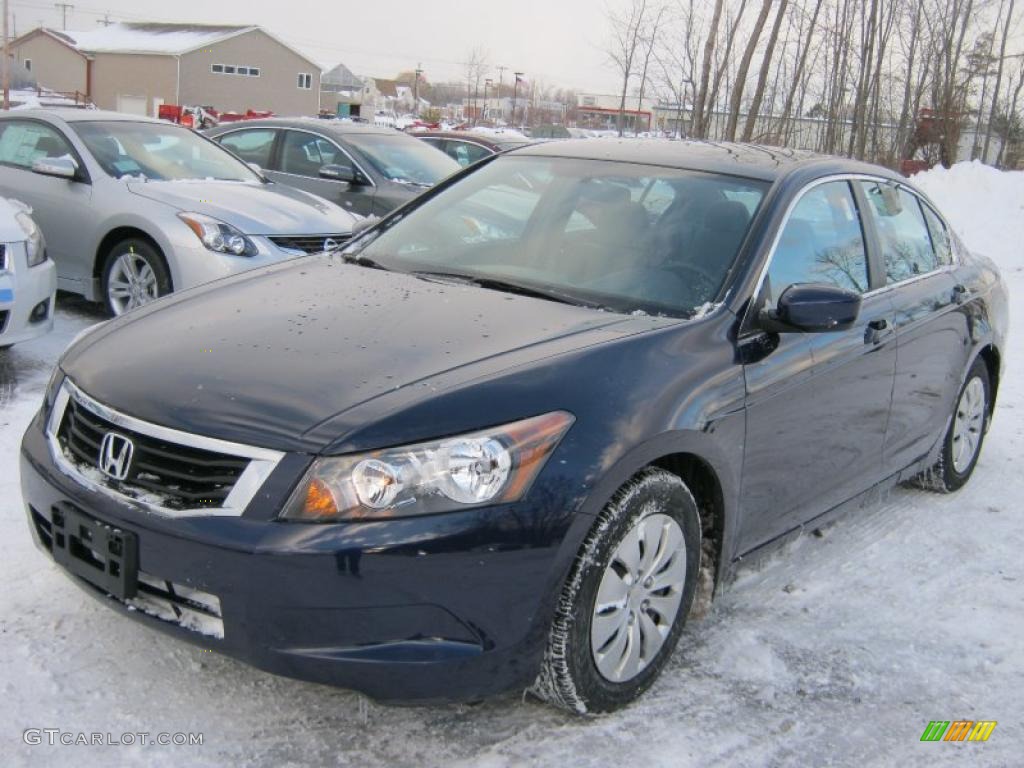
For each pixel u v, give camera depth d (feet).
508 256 12.82
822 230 13.12
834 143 66.95
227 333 10.43
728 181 12.99
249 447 8.63
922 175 63.36
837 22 64.34
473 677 8.77
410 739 9.41
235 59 204.95
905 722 10.34
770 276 11.86
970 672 11.39
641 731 9.77
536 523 8.73
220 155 26.76
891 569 13.94
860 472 13.74
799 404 11.76
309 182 32.86
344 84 285.43
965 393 16.83
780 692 10.66
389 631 8.47
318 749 9.20
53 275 18.86
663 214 12.67
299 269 12.95
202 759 8.95
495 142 43.68
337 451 8.50
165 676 10.06
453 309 11.07
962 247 17.48
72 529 9.33
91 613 11.00
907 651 11.72
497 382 9.20
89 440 9.56
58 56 205.36
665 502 9.96
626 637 9.87
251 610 8.42
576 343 10.12
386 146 33.50
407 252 13.43
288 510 8.42
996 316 17.29
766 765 9.48
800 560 14.03
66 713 9.37
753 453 11.15
